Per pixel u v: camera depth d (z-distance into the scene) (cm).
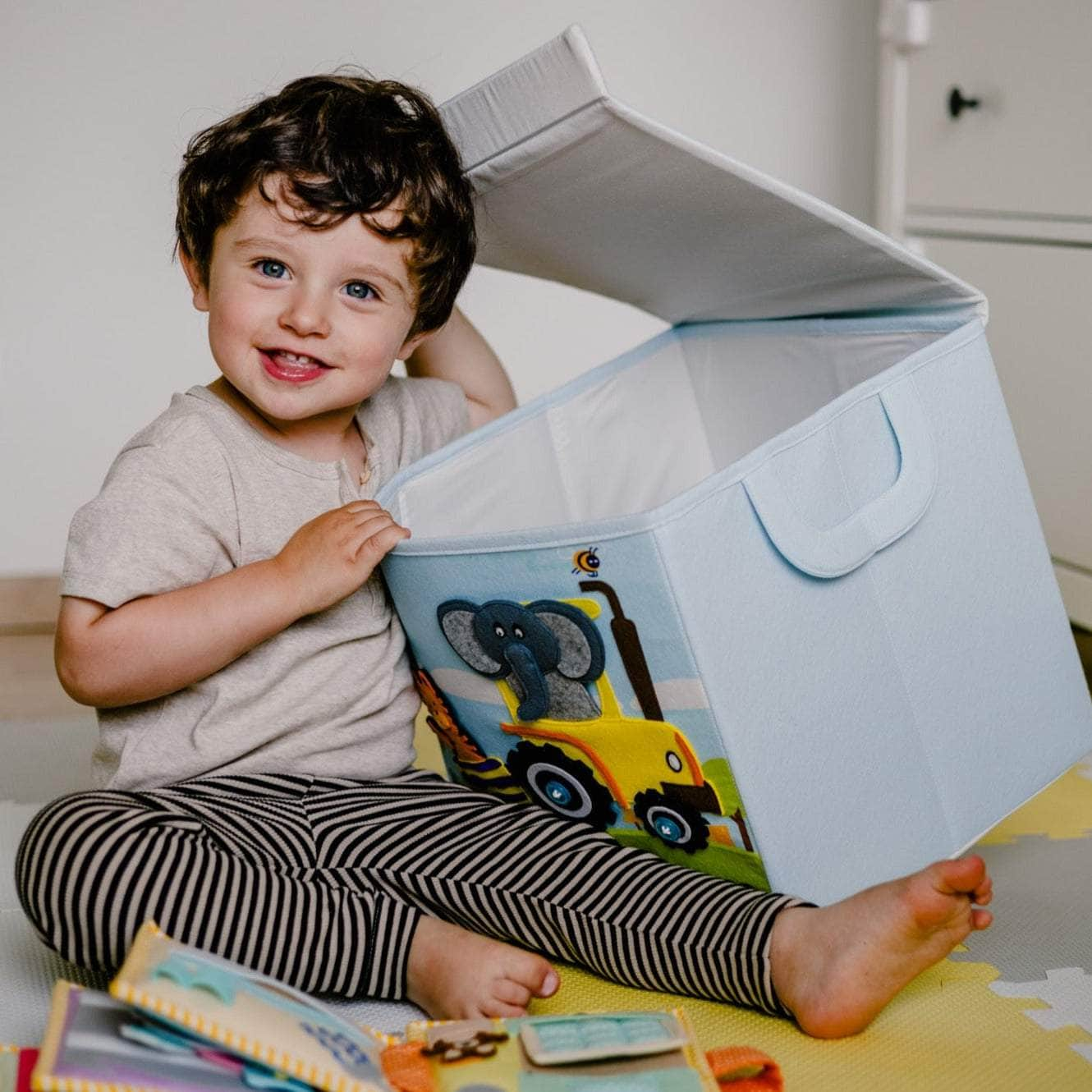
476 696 97
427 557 93
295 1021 70
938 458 99
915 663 97
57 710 150
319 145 95
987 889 79
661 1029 75
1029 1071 79
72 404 188
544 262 117
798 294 114
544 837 92
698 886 87
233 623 91
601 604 86
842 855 92
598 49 200
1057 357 153
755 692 87
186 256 105
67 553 93
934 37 173
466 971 83
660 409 128
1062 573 156
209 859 82
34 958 93
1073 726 108
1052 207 152
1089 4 142
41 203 183
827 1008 81
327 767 97
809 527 89
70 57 180
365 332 99
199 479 96
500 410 129
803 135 209
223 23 184
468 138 98
